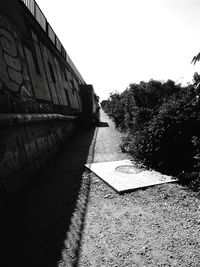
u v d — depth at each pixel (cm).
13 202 501
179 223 409
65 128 1380
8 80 646
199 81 653
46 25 1305
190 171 637
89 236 373
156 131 722
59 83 1473
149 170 713
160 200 504
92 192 562
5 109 574
